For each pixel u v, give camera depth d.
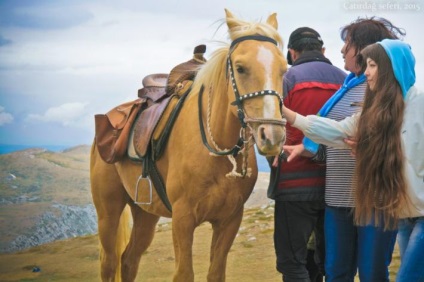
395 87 2.89
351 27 3.40
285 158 3.40
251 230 6.74
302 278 3.64
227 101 3.28
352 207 3.24
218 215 3.49
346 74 3.72
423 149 2.82
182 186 3.48
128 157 4.06
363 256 3.20
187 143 3.46
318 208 3.62
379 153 2.89
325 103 3.47
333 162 3.32
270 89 2.90
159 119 3.76
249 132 3.10
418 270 2.82
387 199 2.89
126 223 4.61
